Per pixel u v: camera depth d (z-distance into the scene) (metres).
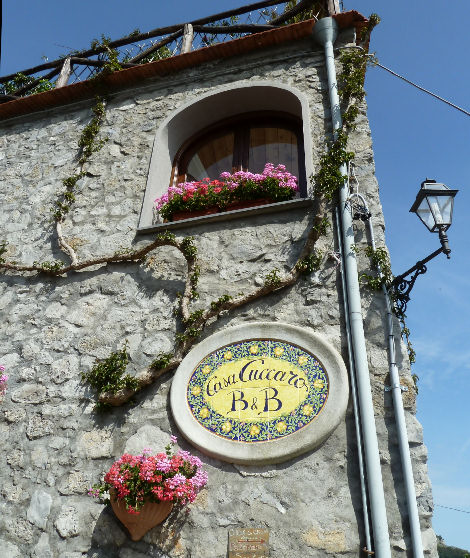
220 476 3.93
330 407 3.96
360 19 6.39
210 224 5.36
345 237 4.78
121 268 5.35
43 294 5.43
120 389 4.50
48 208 6.16
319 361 4.21
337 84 5.98
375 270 4.63
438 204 4.34
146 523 3.73
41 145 6.89
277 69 6.46
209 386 4.33
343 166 5.20
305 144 5.60
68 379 4.79
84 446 4.38
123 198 5.93
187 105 6.46
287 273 4.83
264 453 3.88
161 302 5.00
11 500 4.29
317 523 3.64
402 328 4.36
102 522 3.99
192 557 3.68
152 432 4.29
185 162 6.59
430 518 3.53
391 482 3.69
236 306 4.71
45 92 7.08
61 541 4.00
